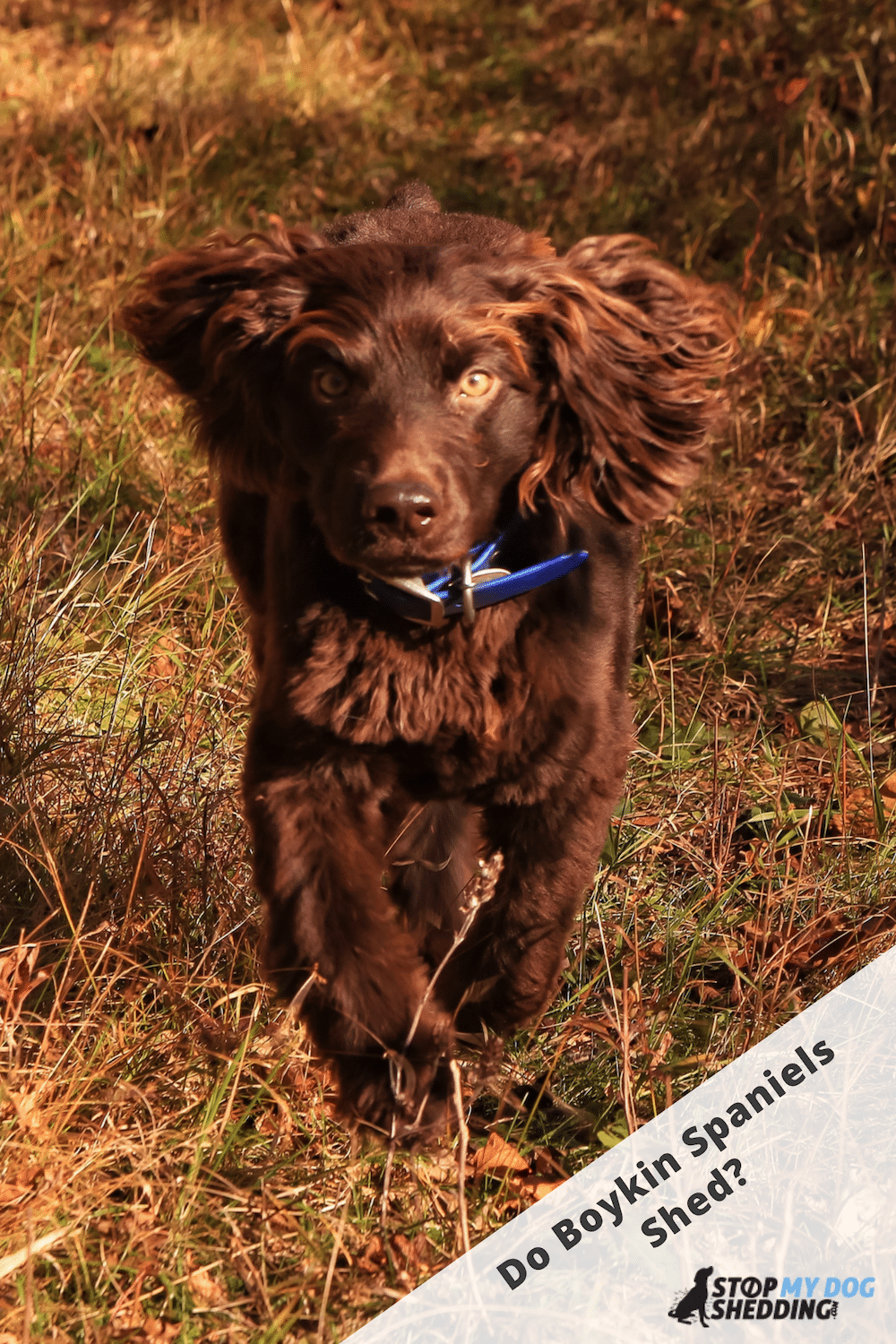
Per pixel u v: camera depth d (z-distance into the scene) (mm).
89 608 5820
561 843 4027
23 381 7148
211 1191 3465
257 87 12898
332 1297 3352
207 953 4250
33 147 10938
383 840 3969
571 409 3947
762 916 4633
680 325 4145
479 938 4141
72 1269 3357
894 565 6852
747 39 12383
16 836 4566
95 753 5070
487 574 3730
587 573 4055
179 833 4695
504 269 3852
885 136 10016
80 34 14594
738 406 7789
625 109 12062
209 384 4086
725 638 6258
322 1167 3703
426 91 13414
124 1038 3883
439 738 3852
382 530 3408
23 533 6113
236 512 4660
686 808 5371
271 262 3979
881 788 5477
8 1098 3648
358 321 3609
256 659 4504
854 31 11328
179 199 10008
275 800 3752
